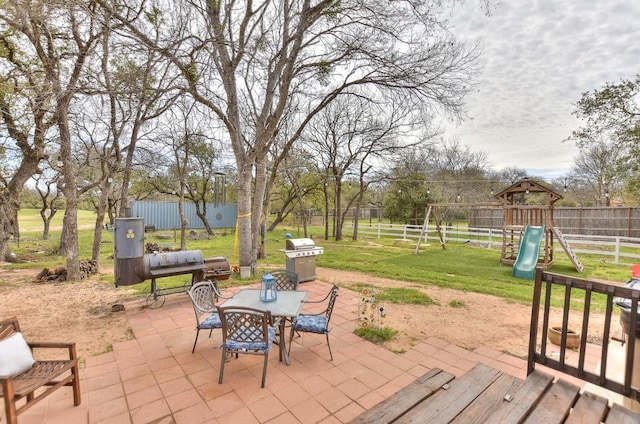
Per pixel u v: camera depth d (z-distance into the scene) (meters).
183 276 7.88
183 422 2.44
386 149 14.73
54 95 6.37
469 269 8.92
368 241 16.59
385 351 3.70
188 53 6.39
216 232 22.64
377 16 6.75
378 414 1.77
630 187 11.02
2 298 6.03
